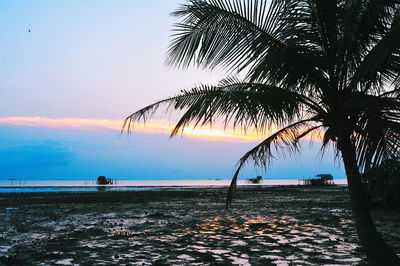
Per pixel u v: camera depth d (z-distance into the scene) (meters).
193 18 5.33
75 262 7.11
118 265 6.79
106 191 57.75
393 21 5.32
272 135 6.18
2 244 9.41
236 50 5.15
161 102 5.41
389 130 4.23
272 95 5.13
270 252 7.84
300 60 5.26
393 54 5.08
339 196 34.66
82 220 15.34
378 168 4.34
